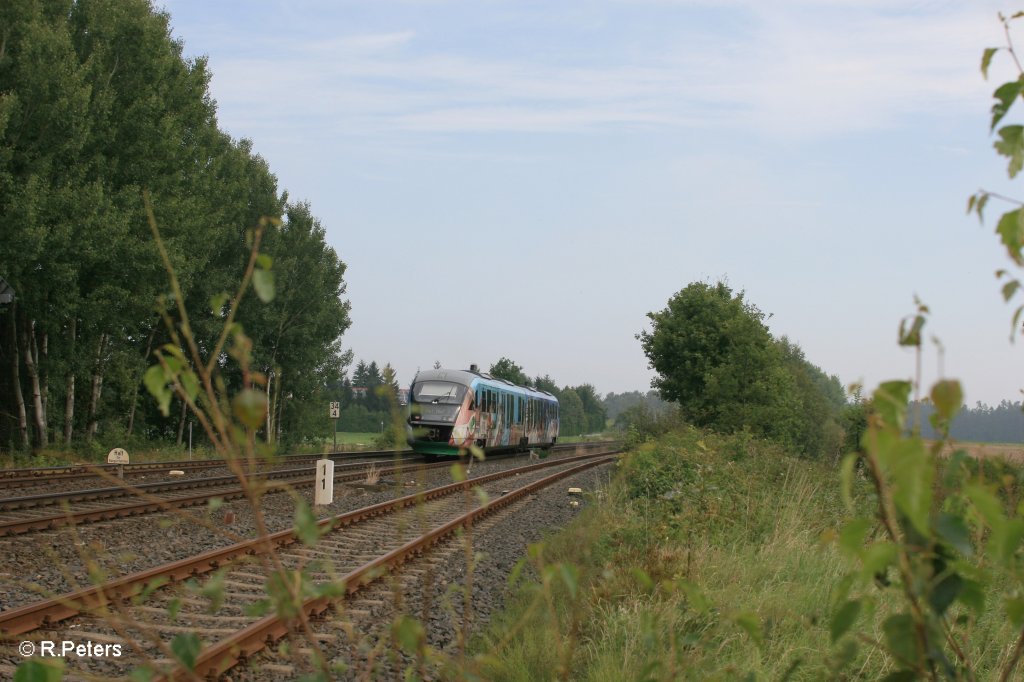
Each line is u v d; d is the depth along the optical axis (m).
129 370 36.66
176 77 36.88
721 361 35.22
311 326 49.31
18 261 27.78
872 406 1.91
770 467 17.33
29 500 14.74
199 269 35.94
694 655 5.58
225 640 6.23
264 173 48.25
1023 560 2.06
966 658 2.46
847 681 5.73
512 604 8.58
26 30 29.27
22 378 36.94
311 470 24.64
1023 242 2.13
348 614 8.04
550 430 52.75
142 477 22.48
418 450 34.41
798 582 8.59
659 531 11.00
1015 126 2.17
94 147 31.23
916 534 2.01
